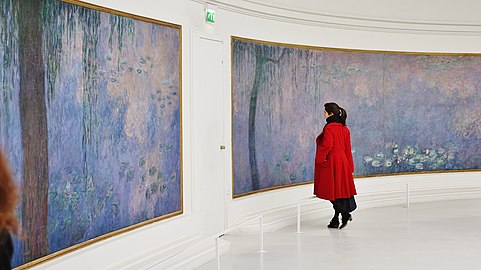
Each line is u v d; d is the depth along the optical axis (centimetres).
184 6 780
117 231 646
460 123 1270
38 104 526
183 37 779
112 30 636
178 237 757
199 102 819
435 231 924
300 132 1065
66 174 566
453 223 989
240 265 724
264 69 984
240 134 932
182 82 777
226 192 897
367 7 1155
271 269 704
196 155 806
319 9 1077
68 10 568
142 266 651
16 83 498
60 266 546
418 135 1239
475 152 1280
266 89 990
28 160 512
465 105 1273
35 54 522
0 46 479
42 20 531
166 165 745
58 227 555
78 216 585
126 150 665
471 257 757
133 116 677
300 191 1059
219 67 871
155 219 717
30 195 514
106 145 630
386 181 1207
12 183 205
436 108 1252
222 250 787
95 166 612
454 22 1245
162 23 729
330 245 831
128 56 665
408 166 1232
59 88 555
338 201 935
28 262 512
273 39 1006
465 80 1270
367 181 1184
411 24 1215
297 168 1059
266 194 987
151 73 709
